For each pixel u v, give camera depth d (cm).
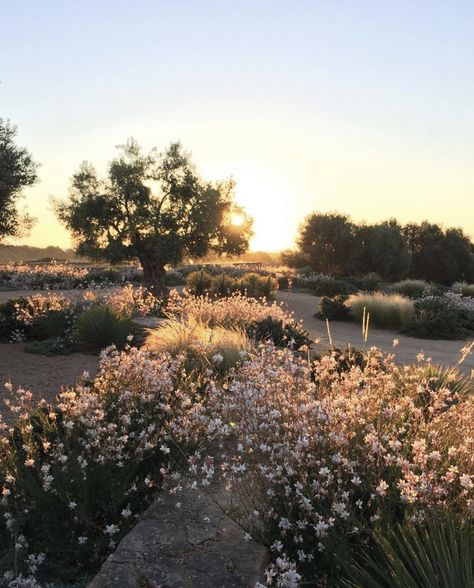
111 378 597
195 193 2881
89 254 2864
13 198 1467
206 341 871
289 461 363
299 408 417
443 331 1852
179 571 340
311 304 2758
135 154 2875
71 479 416
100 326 1141
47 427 518
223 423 491
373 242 5228
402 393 522
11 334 1269
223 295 2653
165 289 2886
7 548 390
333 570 321
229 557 352
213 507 418
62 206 2878
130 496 428
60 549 386
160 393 554
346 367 782
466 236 6069
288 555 353
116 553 360
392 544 313
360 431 406
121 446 441
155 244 2820
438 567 276
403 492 328
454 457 381
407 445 398
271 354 591
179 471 464
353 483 356
